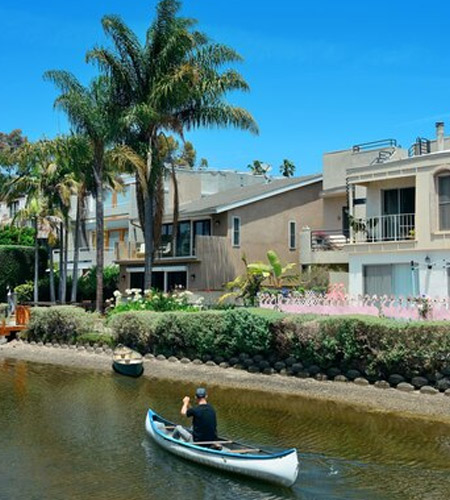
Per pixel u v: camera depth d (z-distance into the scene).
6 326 33.53
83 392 20.05
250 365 22.38
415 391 18.08
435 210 25.83
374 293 27.64
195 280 36.84
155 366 24.44
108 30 32.53
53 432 14.84
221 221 37.66
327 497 10.54
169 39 32.41
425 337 17.89
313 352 20.41
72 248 52.28
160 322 25.30
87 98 33.09
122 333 27.23
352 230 28.81
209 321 23.53
